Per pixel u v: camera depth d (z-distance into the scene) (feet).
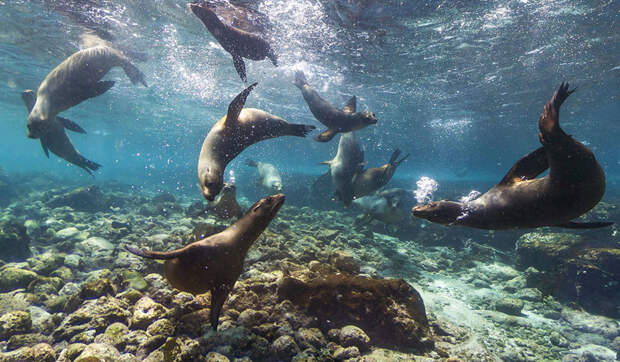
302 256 25.62
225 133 14.99
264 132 16.52
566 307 27.86
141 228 36.68
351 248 35.83
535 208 10.84
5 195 61.72
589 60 45.75
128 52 49.37
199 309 16.03
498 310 25.80
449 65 47.67
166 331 13.80
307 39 39.55
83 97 25.85
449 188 87.40
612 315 26.63
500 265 37.88
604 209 44.37
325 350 14.10
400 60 46.03
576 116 82.79
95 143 221.05
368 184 32.71
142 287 18.10
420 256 38.50
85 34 44.50
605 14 33.35
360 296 17.16
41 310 16.35
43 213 43.86
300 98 71.41
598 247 32.58
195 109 93.91
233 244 13.83
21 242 26.25
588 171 9.21
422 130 104.27
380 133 112.47
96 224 39.27
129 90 75.51
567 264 30.42
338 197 33.81
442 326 19.60
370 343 15.60
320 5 30.96
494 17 33.76
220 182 13.85
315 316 16.80
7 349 13.14
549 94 62.08
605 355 20.06
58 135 29.25
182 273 13.39
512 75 51.70
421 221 50.85
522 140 123.95
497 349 19.07
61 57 55.47
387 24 35.24
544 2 31.14
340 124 23.58
